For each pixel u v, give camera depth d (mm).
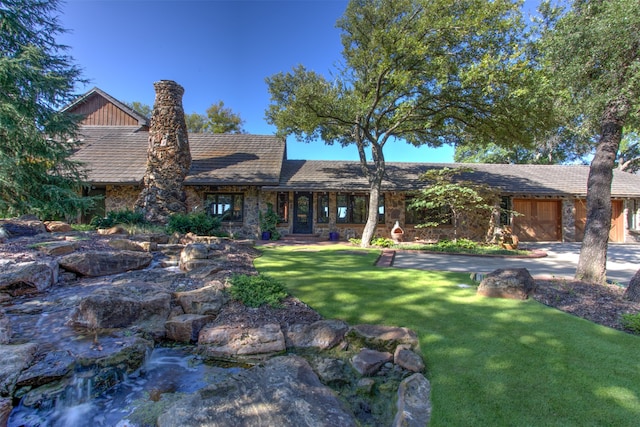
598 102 5793
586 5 6004
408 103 11867
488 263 9570
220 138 19312
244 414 2566
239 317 4492
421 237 16266
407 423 2484
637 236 16672
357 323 4359
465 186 13641
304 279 6355
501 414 2555
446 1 9836
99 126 18797
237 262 7328
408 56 10773
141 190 14367
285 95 13547
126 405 3043
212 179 14625
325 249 11422
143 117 19531
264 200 15812
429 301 5160
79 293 5020
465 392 2844
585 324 4289
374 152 14711
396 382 3262
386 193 16297
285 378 3125
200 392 2873
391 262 9344
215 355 3898
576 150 27516
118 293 4520
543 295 5512
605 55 5574
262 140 19219
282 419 2521
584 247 6684
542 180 17484
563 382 2961
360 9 11977
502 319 4426
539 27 7754
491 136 13727
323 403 2783
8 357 3137
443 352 3549
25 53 9508
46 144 10430
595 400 2707
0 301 4598
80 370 3250
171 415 2576
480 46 10586
